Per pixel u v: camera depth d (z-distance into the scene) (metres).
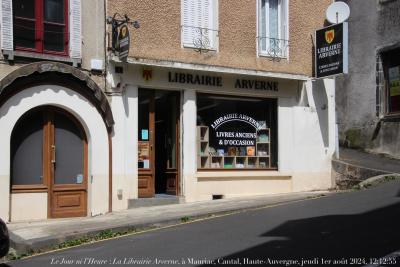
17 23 12.23
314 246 8.13
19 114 11.96
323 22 16.77
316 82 16.62
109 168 13.13
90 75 13.01
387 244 7.98
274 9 16.20
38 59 12.30
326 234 8.89
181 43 14.32
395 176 15.48
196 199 14.41
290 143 16.12
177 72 14.22
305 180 16.28
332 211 11.02
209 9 14.93
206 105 15.02
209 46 14.77
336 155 17.03
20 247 9.41
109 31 13.29
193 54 14.48
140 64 13.49
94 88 12.80
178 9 14.32
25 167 12.34
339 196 13.25
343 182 16.91
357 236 8.59
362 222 9.64
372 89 20.78
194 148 14.45
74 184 12.84
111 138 13.20
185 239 9.31
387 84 20.53
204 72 14.65
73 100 12.63
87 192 12.95
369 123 20.84
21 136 12.32
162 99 14.61
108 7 13.30
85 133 12.98
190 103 14.43
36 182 12.45
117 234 10.39
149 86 13.83
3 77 11.88
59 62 12.58
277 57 15.84
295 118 16.22
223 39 15.00
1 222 7.66
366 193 13.24
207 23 14.88
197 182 14.48
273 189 15.76
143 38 13.76
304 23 16.44
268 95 15.77
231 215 11.67
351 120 21.62
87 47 13.01
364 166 17.42
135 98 13.61
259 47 15.57
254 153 15.73
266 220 10.57
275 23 16.17
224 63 14.95
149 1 13.88
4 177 11.74
